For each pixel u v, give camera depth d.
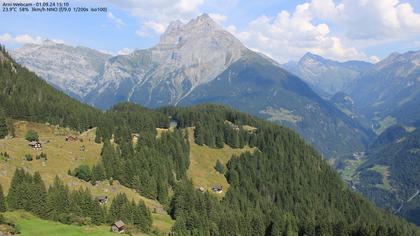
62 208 167.88
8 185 181.62
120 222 167.12
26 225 152.38
